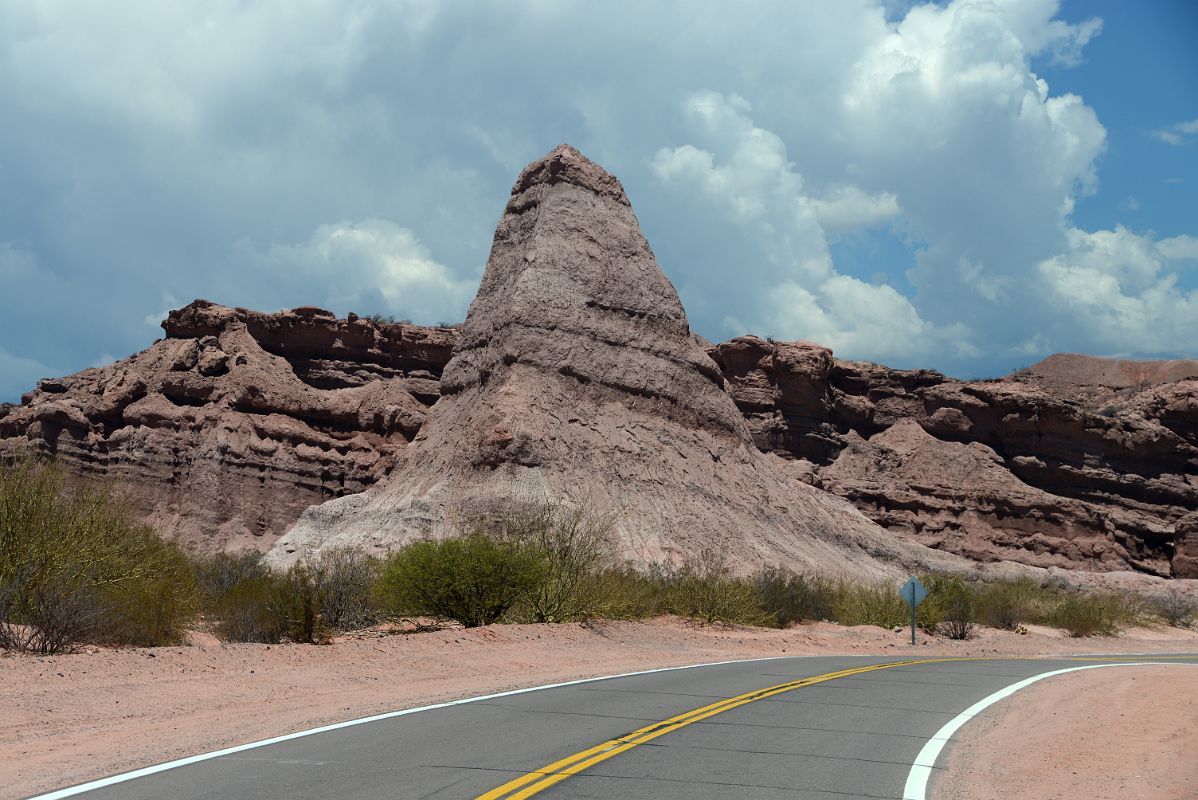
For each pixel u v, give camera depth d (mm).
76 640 16219
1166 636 45812
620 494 63844
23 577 16969
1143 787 9289
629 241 77750
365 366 99812
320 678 14977
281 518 84375
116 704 11961
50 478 19812
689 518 65000
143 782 8352
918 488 103125
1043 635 38312
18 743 9867
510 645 20625
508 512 55875
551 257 73125
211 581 31406
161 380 88625
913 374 115875
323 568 24906
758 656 23297
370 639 19359
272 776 8664
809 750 10609
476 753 9891
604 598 27703
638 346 72750
